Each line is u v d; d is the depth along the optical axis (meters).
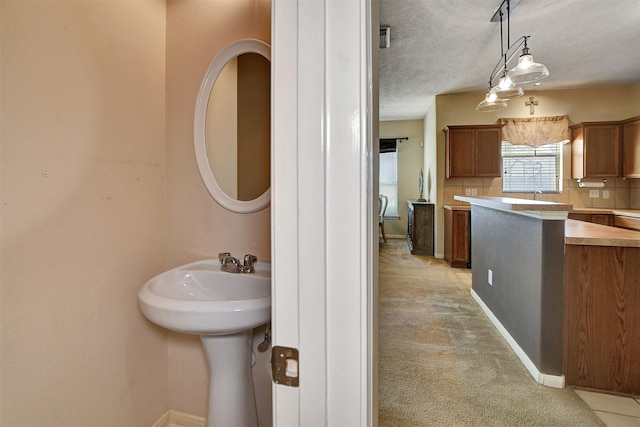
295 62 0.50
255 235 1.41
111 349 1.25
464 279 4.07
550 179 4.86
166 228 1.52
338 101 0.48
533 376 1.95
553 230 1.84
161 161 1.49
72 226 1.11
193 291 1.30
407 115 6.55
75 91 1.12
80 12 1.13
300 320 0.51
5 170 0.93
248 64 1.42
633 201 4.46
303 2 0.49
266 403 1.38
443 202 5.17
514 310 2.26
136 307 1.36
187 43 1.48
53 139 1.05
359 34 0.48
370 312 0.50
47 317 1.04
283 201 0.51
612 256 1.78
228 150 1.44
